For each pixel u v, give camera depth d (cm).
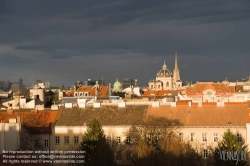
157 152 19750
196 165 19625
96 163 19838
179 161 18962
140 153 19125
